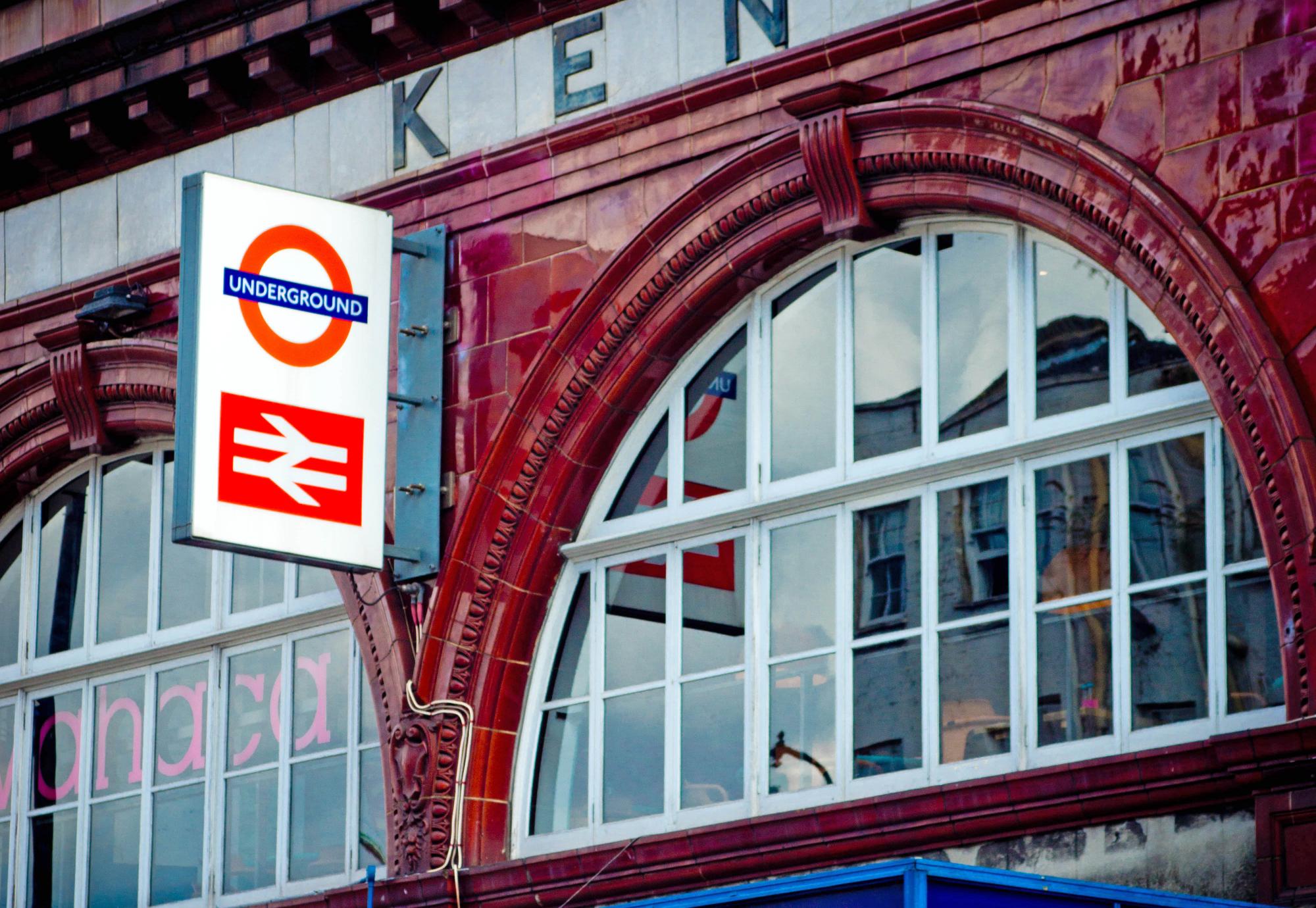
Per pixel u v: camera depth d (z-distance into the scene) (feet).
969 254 56.75
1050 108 53.98
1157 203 51.44
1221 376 50.31
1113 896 42.60
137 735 71.26
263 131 69.26
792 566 58.49
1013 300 55.36
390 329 65.05
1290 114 50.39
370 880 56.34
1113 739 52.11
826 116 57.06
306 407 59.93
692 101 60.18
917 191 56.29
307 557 59.26
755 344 60.03
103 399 71.82
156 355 70.08
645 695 60.59
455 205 64.64
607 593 61.82
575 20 63.26
